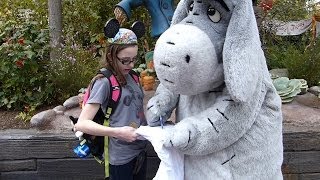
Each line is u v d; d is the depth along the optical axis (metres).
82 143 2.42
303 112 3.56
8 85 4.09
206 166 2.10
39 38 4.27
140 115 2.44
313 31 5.44
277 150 2.15
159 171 2.04
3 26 4.41
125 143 2.41
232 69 1.85
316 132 3.28
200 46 1.85
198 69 1.86
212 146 1.99
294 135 3.28
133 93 2.40
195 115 2.05
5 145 3.39
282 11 6.00
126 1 3.97
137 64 5.18
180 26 1.93
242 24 1.88
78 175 3.41
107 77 2.31
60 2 4.67
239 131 1.99
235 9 1.91
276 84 3.89
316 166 3.33
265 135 2.10
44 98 4.14
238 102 1.95
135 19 5.49
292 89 3.83
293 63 4.63
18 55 4.02
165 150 1.98
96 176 3.40
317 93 4.06
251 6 1.96
